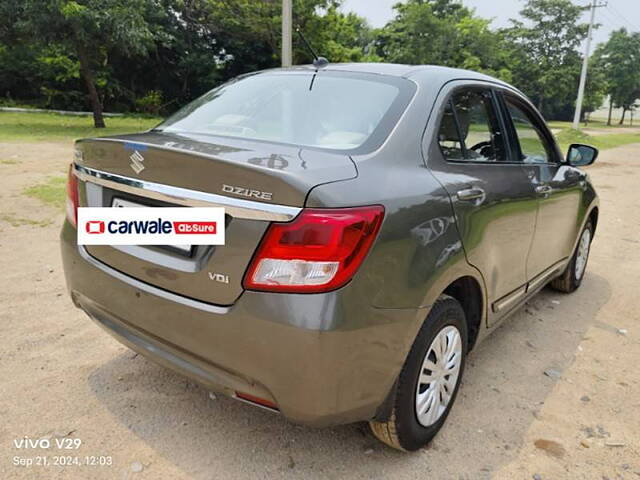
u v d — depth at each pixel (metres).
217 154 1.90
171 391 2.72
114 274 2.22
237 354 1.84
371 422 2.21
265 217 1.74
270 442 2.37
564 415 2.70
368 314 1.83
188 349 1.98
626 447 2.45
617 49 68.94
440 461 2.30
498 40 44.19
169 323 2.01
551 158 3.77
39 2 16.16
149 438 2.35
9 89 28.17
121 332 2.28
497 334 3.68
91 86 19.11
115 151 2.14
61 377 2.80
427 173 2.23
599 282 4.94
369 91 2.51
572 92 58.12
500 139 3.02
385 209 1.88
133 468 2.16
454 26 38.19
